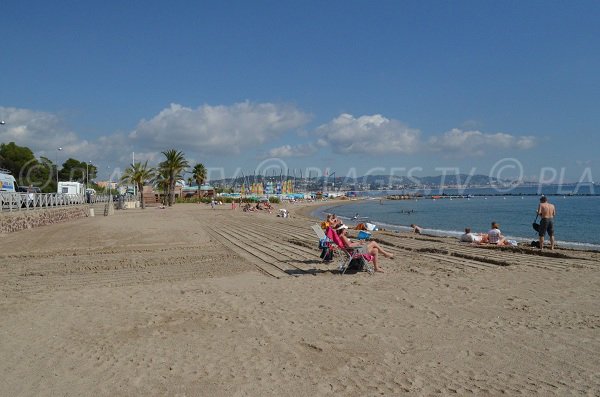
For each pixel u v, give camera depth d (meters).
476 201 102.44
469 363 4.73
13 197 25.72
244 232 22.69
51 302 7.66
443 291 8.07
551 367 4.60
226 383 4.32
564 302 7.21
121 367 4.76
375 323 6.16
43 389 4.25
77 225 25.98
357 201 129.38
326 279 9.48
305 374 4.51
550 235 14.45
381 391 4.10
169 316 6.64
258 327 6.06
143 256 14.09
